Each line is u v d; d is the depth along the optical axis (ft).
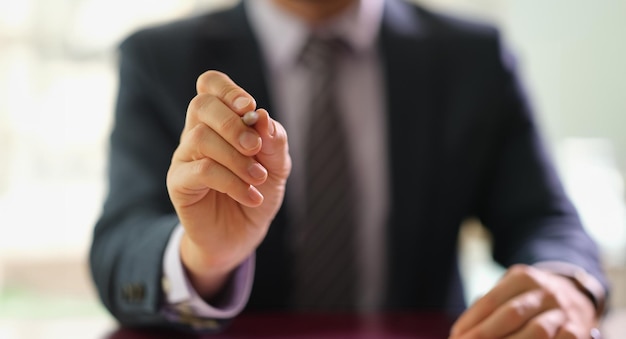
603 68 8.16
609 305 4.58
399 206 5.22
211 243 3.94
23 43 7.70
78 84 7.81
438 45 5.37
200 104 3.67
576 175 7.89
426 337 4.34
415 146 5.25
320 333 4.39
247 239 3.96
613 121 8.16
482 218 5.43
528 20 8.22
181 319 4.32
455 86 5.34
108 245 4.55
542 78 8.26
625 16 8.09
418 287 5.24
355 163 5.24
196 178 3.65
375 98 5.30
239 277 4.21
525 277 4.12
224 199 3.89
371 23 5.35
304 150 5.19
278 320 4.58
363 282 5.21
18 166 7.75
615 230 7.44
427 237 5.25
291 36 5.25
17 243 7.66
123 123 5.07
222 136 3.62
